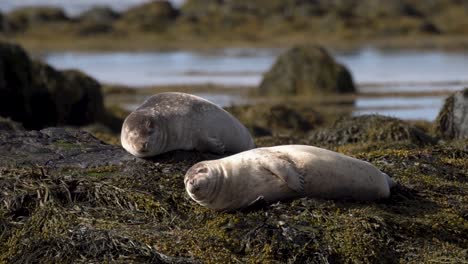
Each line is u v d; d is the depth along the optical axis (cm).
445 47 14062
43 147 2669
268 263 1828
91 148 2659
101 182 2191
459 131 3622
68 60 12494
